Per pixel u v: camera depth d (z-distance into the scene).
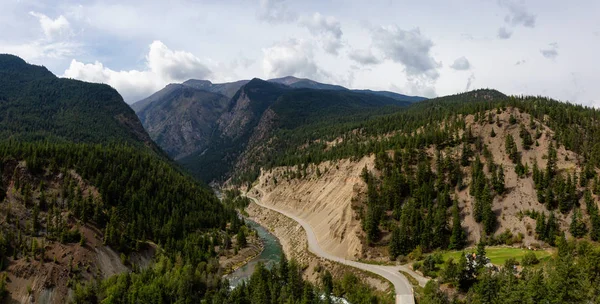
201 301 114.25
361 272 121.94
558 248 105.50
